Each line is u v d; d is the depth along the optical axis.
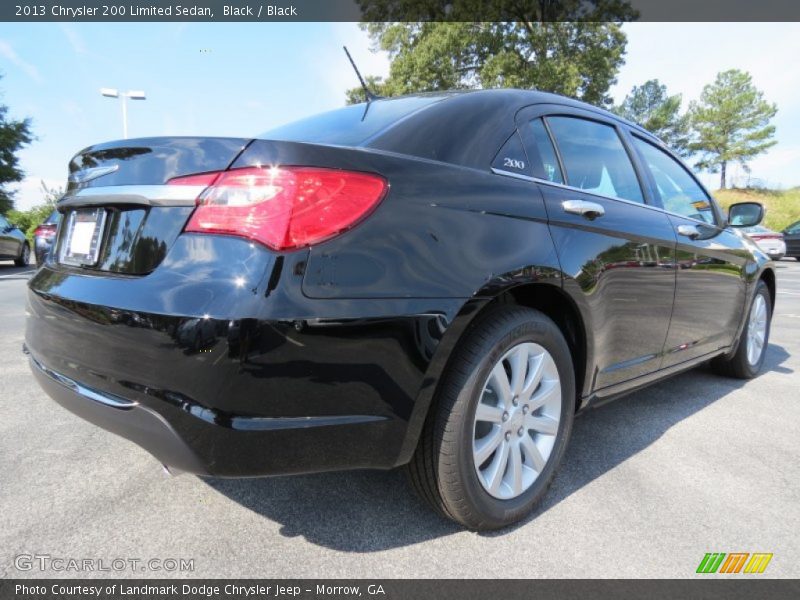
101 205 1.65
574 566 1.65
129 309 1.40
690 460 2.41
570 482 2.20
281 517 1.88
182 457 1.38
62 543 1.70
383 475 2.20
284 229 1.33
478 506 1.72
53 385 1.69
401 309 1.45
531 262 1.77
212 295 1.31
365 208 1.43
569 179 2.20
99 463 2.23
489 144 1.91
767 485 2.19
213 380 1.29
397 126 1.86
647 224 2.46
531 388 1.88
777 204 34.97
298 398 1.35
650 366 2.58
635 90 45.44
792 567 1.67
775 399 3.31
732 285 3.25
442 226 1.58
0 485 2.04
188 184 1.44
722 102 44.69
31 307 1.84
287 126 2.40
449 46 20.91
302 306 1.32
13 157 24.83
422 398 1.53
